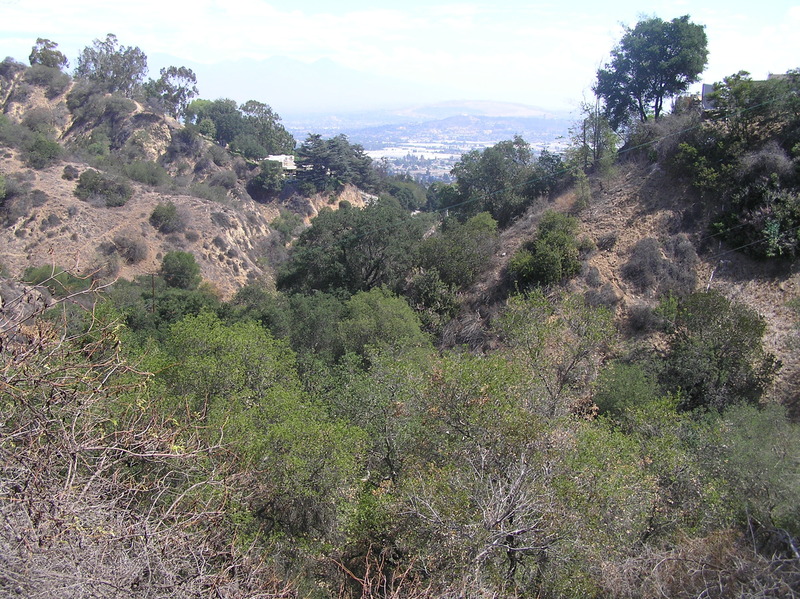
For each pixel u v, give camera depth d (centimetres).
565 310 1441
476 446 916
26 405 418
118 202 4475
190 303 2530
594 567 752
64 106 6894
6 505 387
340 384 1536
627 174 2556
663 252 2133
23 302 528
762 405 1567
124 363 527
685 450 1104
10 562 359
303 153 7762
